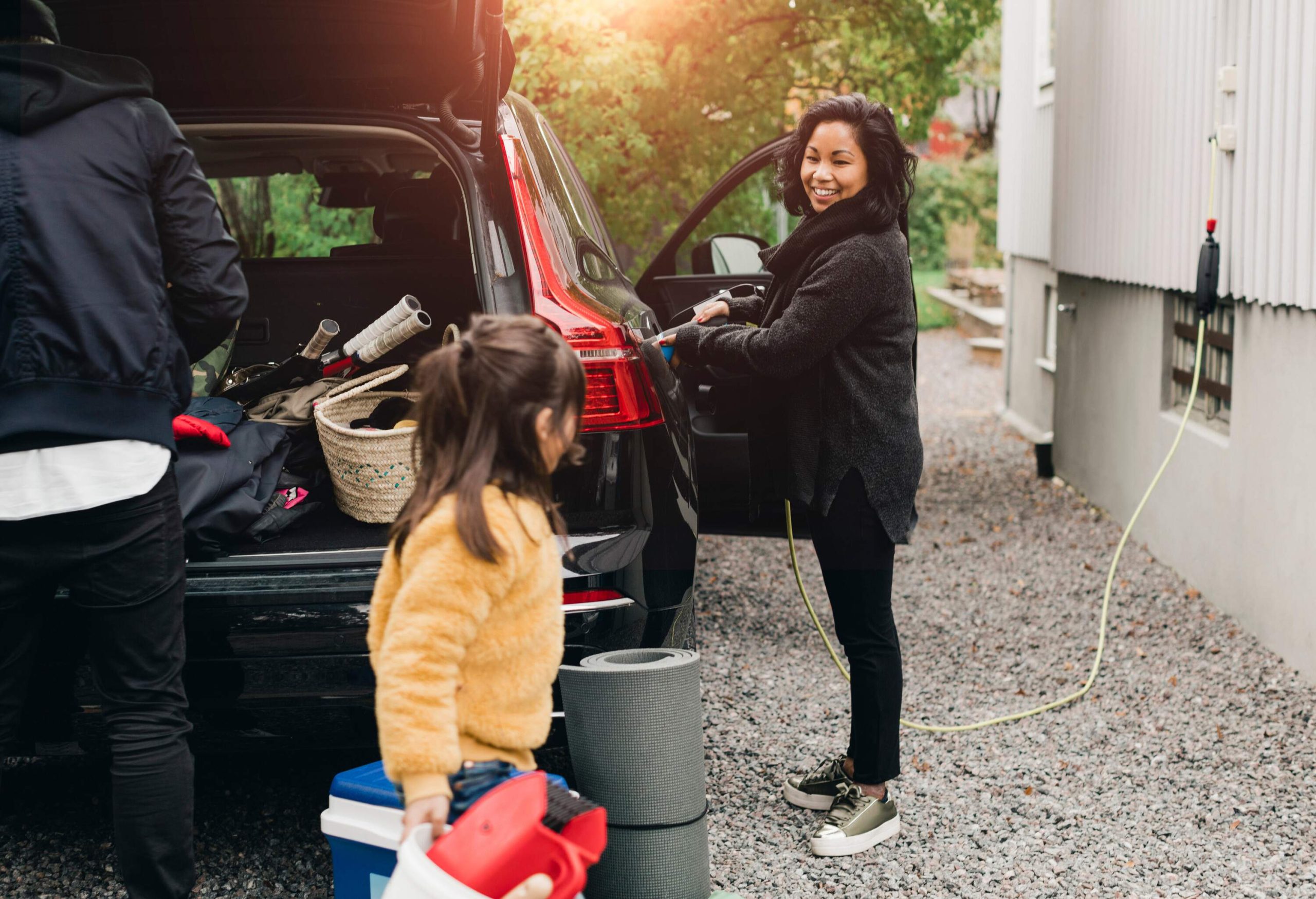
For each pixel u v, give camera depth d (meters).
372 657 2.01
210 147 4.43
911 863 3.02
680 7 7.12
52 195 2.27
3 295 2.27
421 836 1.86
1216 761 3.66
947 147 28.84
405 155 4.54
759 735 3.83
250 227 6.37
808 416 3.03
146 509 2.43
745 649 4.72
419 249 4.26
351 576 2.67
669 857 2.54
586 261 3.44
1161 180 5.84
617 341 2.95
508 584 1.87
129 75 2.41
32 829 3.17
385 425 3.38
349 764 3.57
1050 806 3.36
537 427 1.89
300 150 4.48
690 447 3.22
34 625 2.51
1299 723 3.91
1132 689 4.29
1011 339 10.80
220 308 2.48
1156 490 6.05
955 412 11.55
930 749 3.77
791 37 7.79
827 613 5.23
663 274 4.91
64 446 2.31
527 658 1.96
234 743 2.78
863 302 2.92
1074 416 7.83
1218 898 2.86
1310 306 4.12
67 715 2.68
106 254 2.31
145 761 2.47
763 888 2.90
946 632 5.00
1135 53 6.27
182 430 2.85
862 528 3.04
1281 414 4.45
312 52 3.17
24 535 2.35
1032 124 9.42
